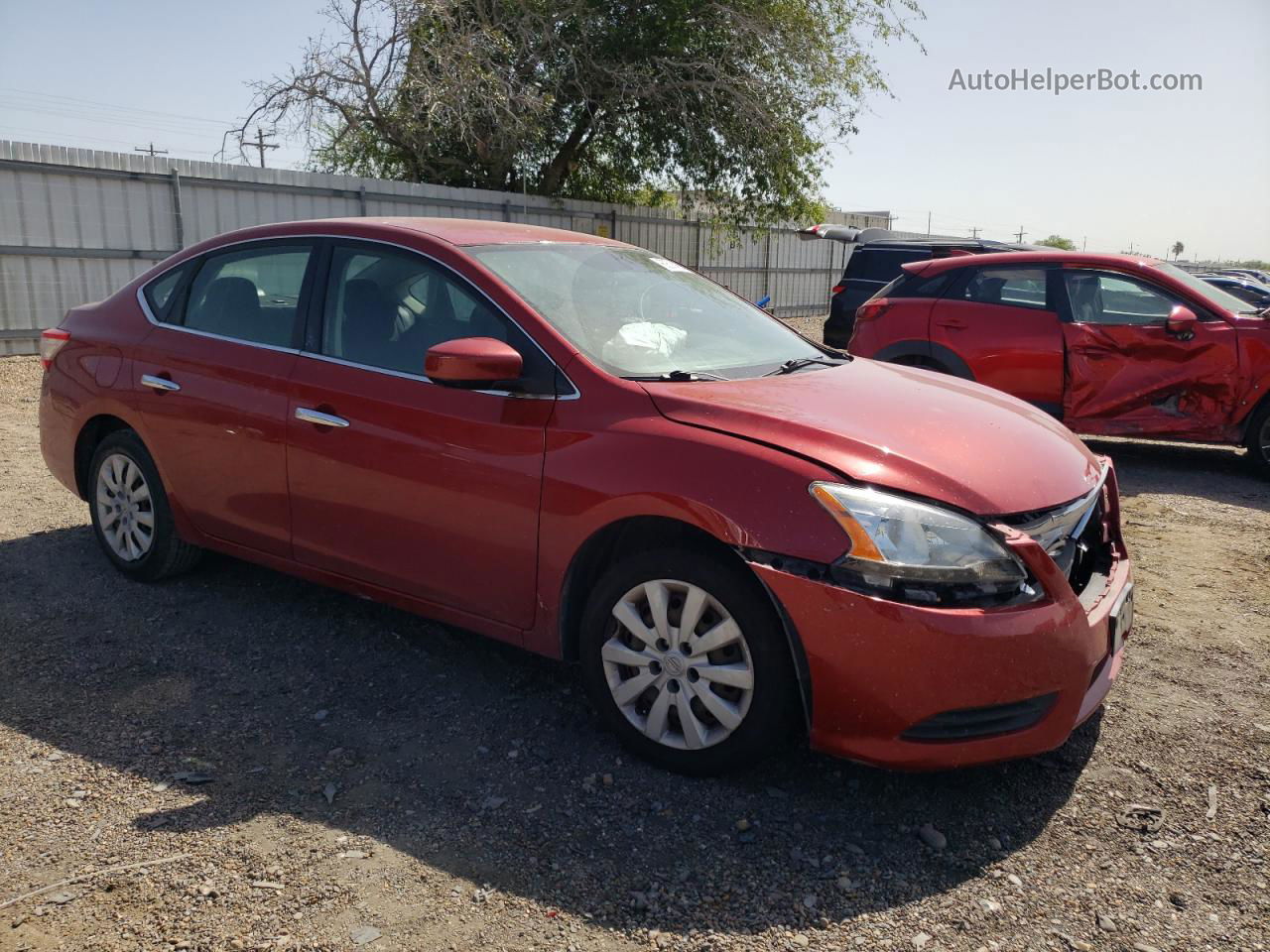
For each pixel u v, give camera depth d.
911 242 12.21
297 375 3.66
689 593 2.82
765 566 2.64
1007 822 2.74
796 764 3.03
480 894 2.38
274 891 2.37
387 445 3.37
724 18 18.39
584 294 3.56
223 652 3.74
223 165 13.89
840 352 4.15
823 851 2.59
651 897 2.39
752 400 3.02
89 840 2.55
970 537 2.60
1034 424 3.31
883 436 2.85
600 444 2.95
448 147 18.97
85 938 2.19
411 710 3.32
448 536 3.27
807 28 18.83
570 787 2.87
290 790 2.82
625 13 18.67
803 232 18.53
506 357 3.02
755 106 18.09
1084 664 2.72
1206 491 6.75
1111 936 2.29
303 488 3.64
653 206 21.08
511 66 17.92
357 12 17.22
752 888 2.44
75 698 3.34
